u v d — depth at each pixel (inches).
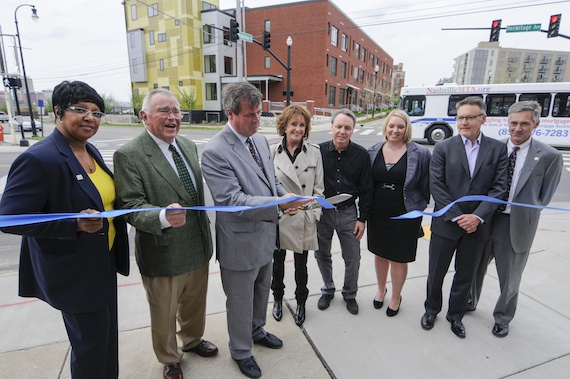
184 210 59.3
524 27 548.1
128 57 1278.3
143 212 60.5
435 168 92.9
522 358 86.0
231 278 77.0
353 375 80.2
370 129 871.1
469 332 96.3
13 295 110.5
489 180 87.1
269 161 83.0
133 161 65.7
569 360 85.4
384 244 99.5
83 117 55.2
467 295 93.6
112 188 65.2
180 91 1172.5
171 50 1172.5
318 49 1063.6
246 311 78.9
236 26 561.9
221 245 75.9
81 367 62.9
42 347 86.3
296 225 91.9
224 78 1168.8
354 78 1439.5
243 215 68.6
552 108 484.4
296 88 1120.2
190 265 73.4
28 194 50.6
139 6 1205.1
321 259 108.0
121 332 93.4
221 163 70.4
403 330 97.3
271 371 81.4
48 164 52.0
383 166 97.5
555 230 178.5
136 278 123.0
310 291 118.6
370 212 100.0
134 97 1277.1
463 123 87.0
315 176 97.1
